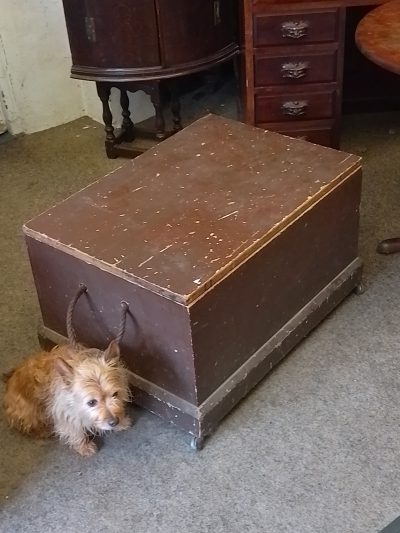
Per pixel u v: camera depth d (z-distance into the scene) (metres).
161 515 1.44
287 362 1.72
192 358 1.44
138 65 2.24
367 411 1.60
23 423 1.57
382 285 1.91
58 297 1.63
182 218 1.56
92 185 1.69
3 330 1.88
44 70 2.60
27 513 1.46
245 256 1.47
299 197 1.59
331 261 1.75
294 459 1.51
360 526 1.39
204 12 2.23
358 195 1.74
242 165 1.71
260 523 1.41
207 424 1.52
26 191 2.38
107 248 1.50
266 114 2.35
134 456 1.54
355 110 2.63
